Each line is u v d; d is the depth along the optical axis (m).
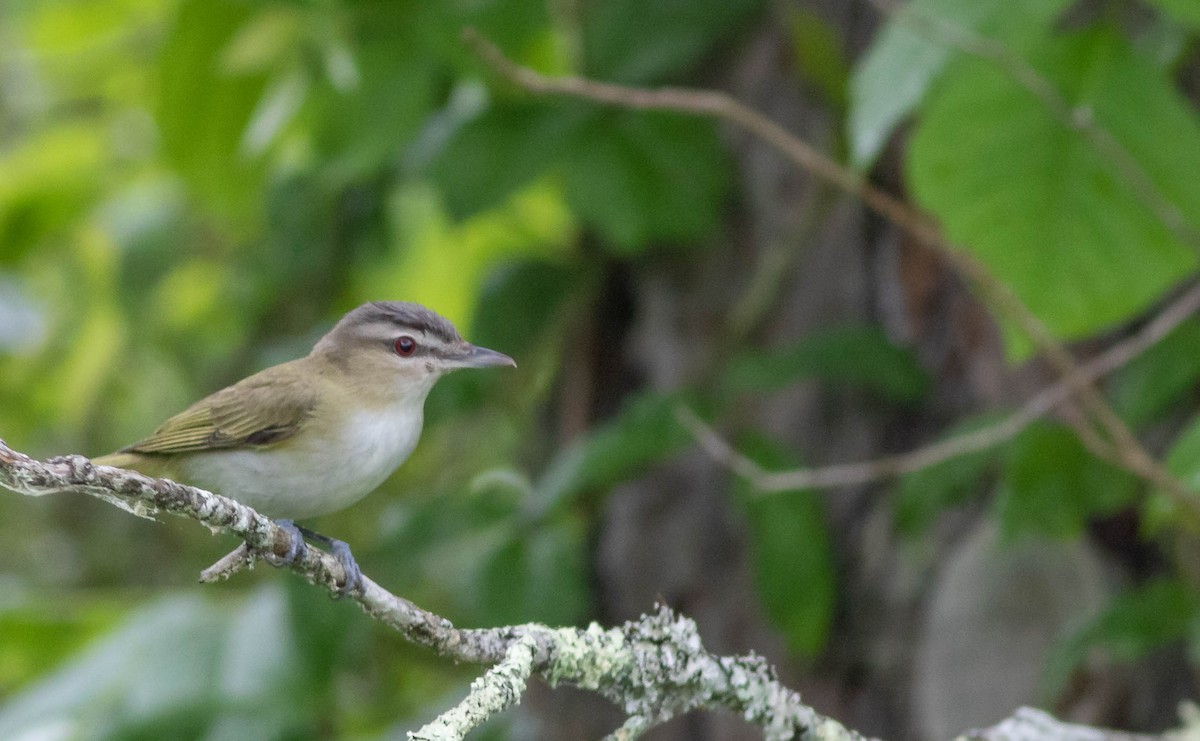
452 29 10.23
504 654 6.13
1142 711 9.86
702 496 11.02
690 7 10.75
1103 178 7.59
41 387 15.61
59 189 14.51
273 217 12.60
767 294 10.62
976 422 9.58
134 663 11.73
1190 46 9.58
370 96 10.87
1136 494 9.39
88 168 14.52
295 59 12.30
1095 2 10.06
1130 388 9.57
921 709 10.12
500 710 5.73
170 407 16.28
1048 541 10.02
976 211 7.78
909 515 9.78
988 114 7.65
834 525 10.54
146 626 12.11
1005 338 8.35
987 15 7.47
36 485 5.17
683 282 11.30
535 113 10.65
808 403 10.69
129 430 16.44
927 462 8.73
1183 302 8.41
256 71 12.34
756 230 11.03
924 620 10.20
